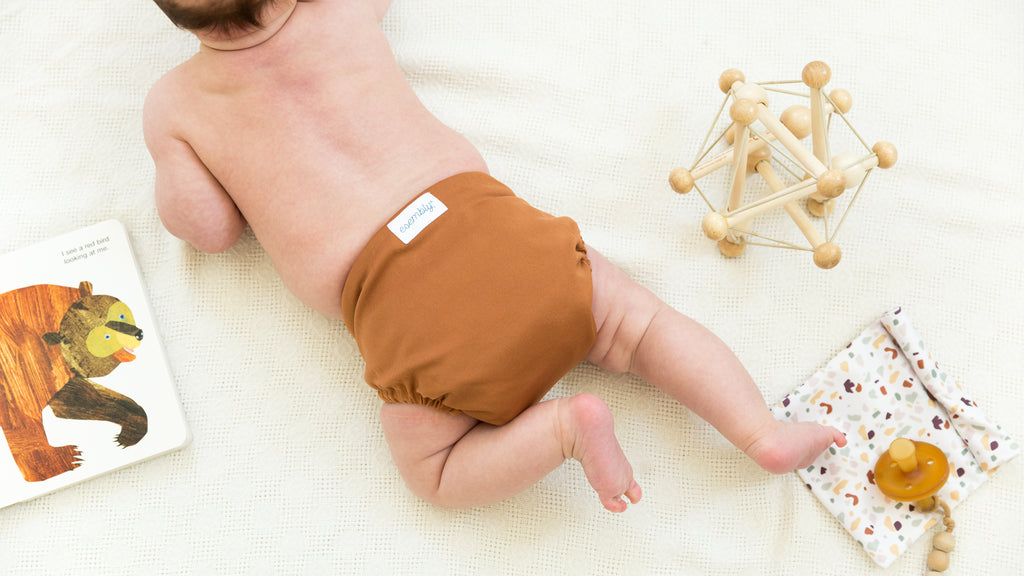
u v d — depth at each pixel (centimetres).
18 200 115
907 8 117
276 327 115
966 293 114
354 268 104
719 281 115
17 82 116
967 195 115
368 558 112
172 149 107
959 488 111
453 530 112
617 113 116
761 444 106
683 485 113
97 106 116
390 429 107
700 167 110
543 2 117
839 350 114
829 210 115
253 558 112
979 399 113
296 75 105
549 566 112
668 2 117
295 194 105
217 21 101
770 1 117
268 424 114
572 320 102
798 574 111
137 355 113
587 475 104
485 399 103
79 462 112
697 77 116
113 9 116
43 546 112
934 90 116
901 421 112
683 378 107
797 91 116
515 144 116
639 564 112
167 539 112
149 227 115
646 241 115
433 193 105
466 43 117
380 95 107
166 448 112
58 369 113
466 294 102
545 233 103
